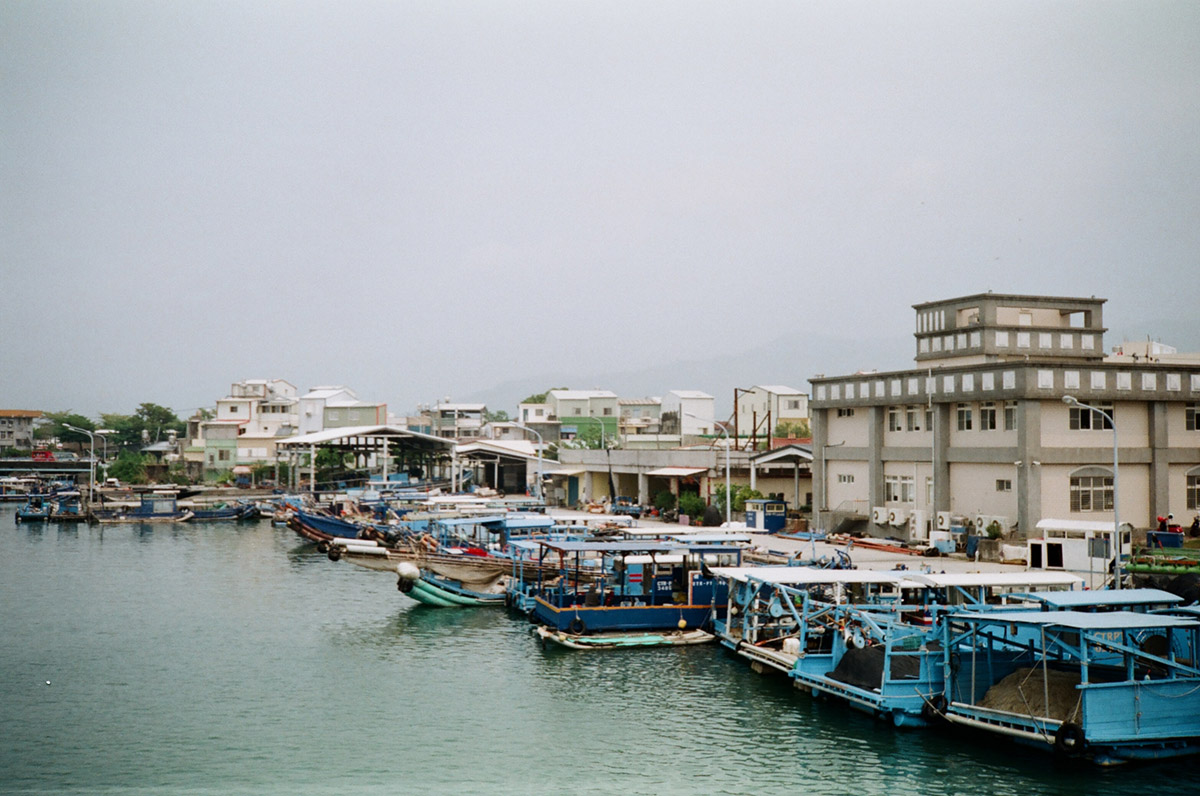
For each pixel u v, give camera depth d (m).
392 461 137.12
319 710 30.98
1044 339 57.00
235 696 32.56
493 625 43.81
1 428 167.50
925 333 60.44
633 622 39.84
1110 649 25.72
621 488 92.38
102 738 28.44
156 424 177.12
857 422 63.22
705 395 128.75
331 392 138.38
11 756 27.00
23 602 49.84
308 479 124.81
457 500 76.38
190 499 103.56
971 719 26.98
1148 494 52.16
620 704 31.25
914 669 29.08
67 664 36.81
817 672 31.80
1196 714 25.28
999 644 29.80
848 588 37.31
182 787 24.81
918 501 58.03
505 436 136.25
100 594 52.34
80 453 167.38
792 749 27.05
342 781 25.17
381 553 48.62
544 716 30.12
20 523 95.38
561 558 41.50
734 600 37.97
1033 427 49.56
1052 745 24.92
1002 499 51.50
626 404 145.62
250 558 67.94
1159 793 23.69
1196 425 53.00
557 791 24.52
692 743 27.67
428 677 34.69
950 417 55.34
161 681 34.41
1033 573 32.50
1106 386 50.69
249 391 151.75
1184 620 25.56
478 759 26.70
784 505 67.38
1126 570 39.22
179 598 51.03
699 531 50.41
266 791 24.55
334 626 43.62
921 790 24.23
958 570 45.62
